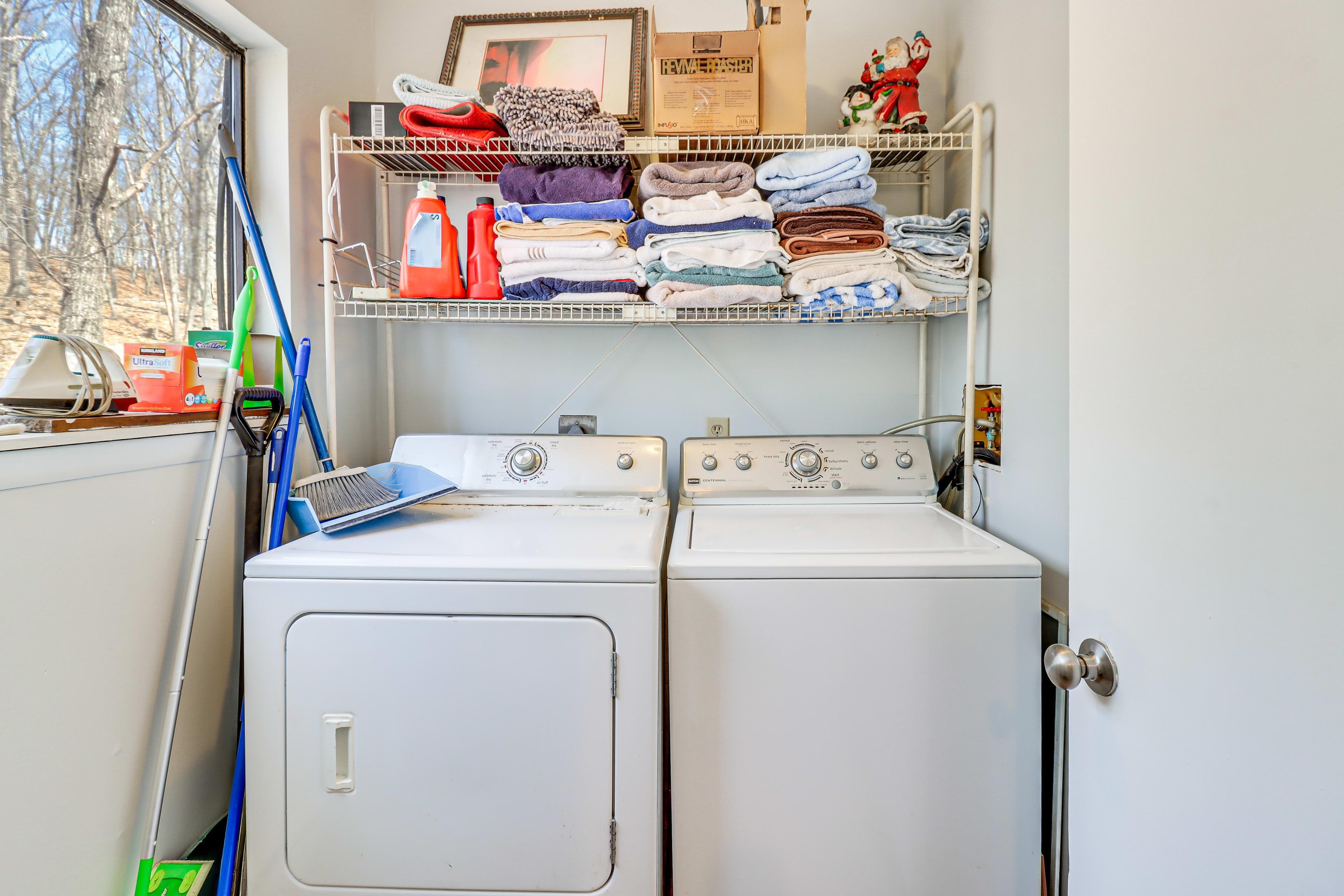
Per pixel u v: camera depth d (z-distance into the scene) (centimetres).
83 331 119
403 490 148
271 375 145
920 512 154
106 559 101
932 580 112
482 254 159
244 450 139
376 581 109
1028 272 136
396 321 198
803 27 157
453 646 109
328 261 159
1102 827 75
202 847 127
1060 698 121
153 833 108
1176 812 63
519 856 110
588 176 156
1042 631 131
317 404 168
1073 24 79
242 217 138
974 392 157
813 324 194
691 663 113
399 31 193
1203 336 60
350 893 112
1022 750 113
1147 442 67
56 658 93
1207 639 59
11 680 86
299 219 161
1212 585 59
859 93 165
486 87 183
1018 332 141
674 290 153
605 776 109
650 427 198
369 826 111
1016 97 142
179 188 140
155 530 112
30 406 94
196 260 145
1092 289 76
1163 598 65
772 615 112
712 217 152
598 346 197
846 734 113
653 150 156
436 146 159
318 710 110
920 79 185
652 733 108
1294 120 50
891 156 177
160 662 113
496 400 199
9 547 86
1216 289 58
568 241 153
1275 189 52
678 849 115
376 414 199
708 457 164
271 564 109
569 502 158
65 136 115
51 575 92
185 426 117
